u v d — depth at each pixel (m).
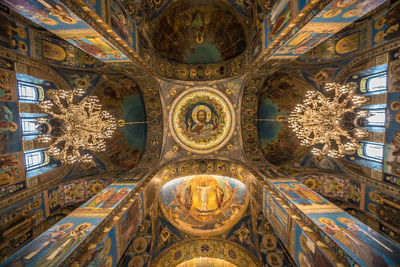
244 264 12.06
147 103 12.91
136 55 8.84
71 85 10.59
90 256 5.59
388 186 8.41
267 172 11.02
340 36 9.44
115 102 12.36
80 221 6.35
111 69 10.80
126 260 10.16
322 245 5.73
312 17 5.64
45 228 9.51
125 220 7.62
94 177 11.68
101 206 7.29
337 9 5.20
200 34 12.07
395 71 7.76
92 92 11.39
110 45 7.15
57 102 7.99
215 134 14.01
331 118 7.55
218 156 13.87
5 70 7.86
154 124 13.36
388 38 7.86
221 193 14.62
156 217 12.05
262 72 10.73
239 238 12.66
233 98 13.13
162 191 13.02
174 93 13.08
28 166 9.02
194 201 14.64
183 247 13.05
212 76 12.98
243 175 12.27
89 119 8.18
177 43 12.24
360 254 5.06
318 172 11.30
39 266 4.77
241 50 11.85
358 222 6.18
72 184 10.91
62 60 9.91
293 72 10.98
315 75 10.64
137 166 12.33
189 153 14.03
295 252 6.93
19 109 8.53
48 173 9.96
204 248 13.12
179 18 11.34
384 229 8.66
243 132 13.41
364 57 8.88
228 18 11.23
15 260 4.94
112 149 12.67
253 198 11.02
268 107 12.79
